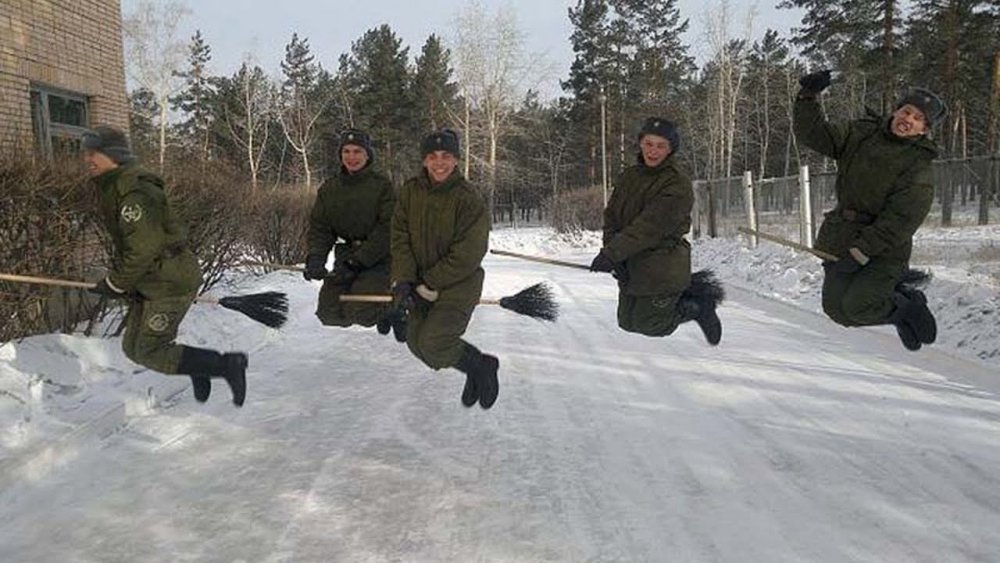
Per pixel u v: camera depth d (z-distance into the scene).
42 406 5.62
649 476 4.84
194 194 9.45
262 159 55.69
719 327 5.95
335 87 58.78
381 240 6.43
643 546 3.95
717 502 4.44
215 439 5.59
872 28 31.33
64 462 5.07
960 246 11.91
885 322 5.54
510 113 50.06
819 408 6.15
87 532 4.16
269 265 6.89
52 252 6.92
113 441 5.51
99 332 7.86
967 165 13.52
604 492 4.62
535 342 9.12
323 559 3.86
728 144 45.31
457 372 7.58
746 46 45.88
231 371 5.32
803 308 10.90
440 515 4.34
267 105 52.25
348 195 6.45
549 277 16.61
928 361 7.62
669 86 52.41
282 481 4.83
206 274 10.21
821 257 5.56
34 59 9.39
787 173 55.16
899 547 3.88
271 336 9.14
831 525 4.13
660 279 5.56
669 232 5.46
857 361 7.71
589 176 59.00
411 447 5.44
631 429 5.76
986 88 37.72
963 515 4.21
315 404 6.48
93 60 10.75
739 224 20.34
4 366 5.74
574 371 7.61
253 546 4.00
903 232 5.10
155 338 5.07
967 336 7.91
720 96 45.03
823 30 34.25
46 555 3.92
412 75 56.47
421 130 55.78
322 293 6.64
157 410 6.23
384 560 3.85
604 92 50.72
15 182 6.48
